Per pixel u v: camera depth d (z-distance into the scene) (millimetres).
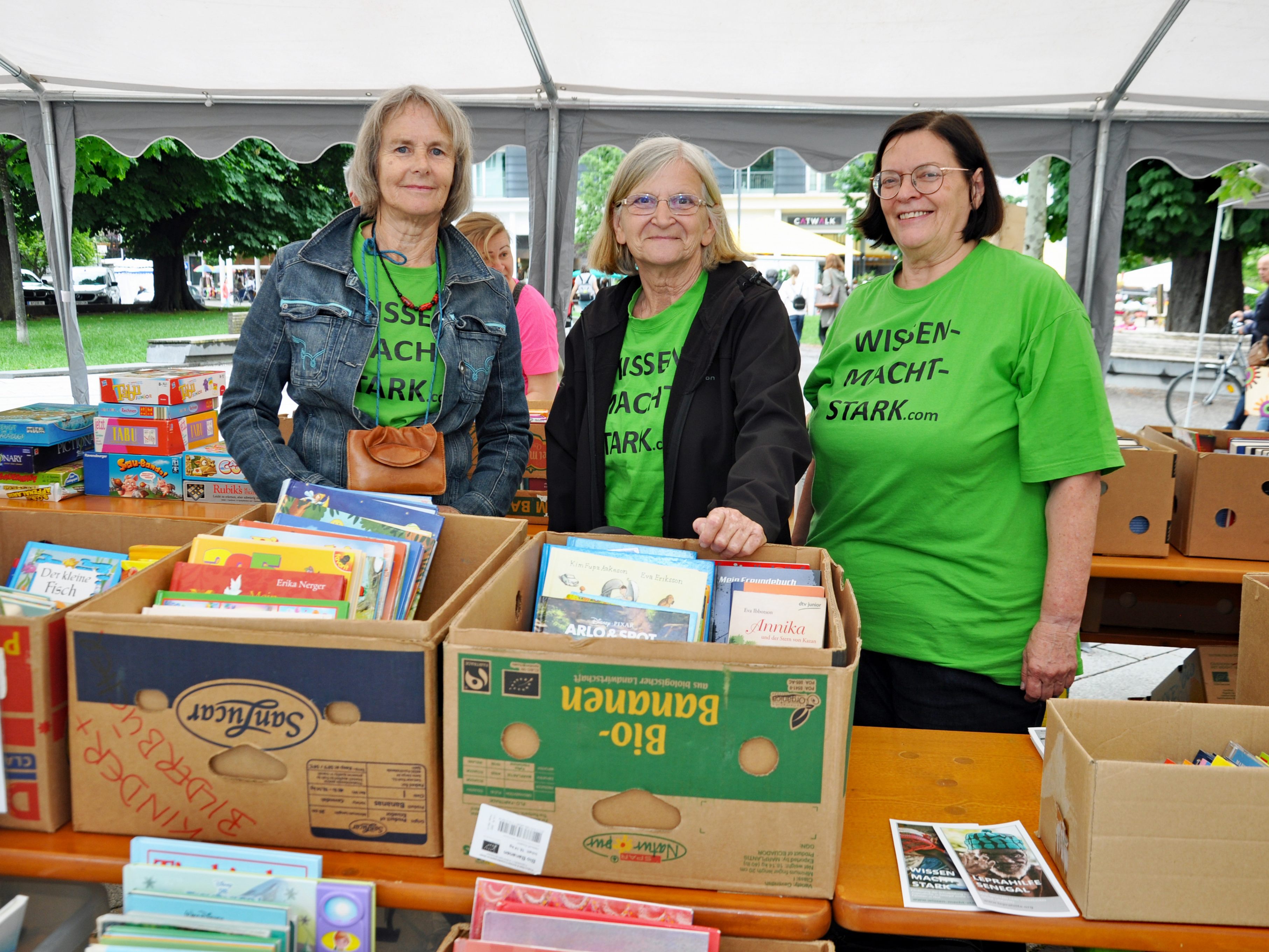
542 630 1329
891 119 4859
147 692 1153
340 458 1902
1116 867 1062
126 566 1605
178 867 1095
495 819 1111
